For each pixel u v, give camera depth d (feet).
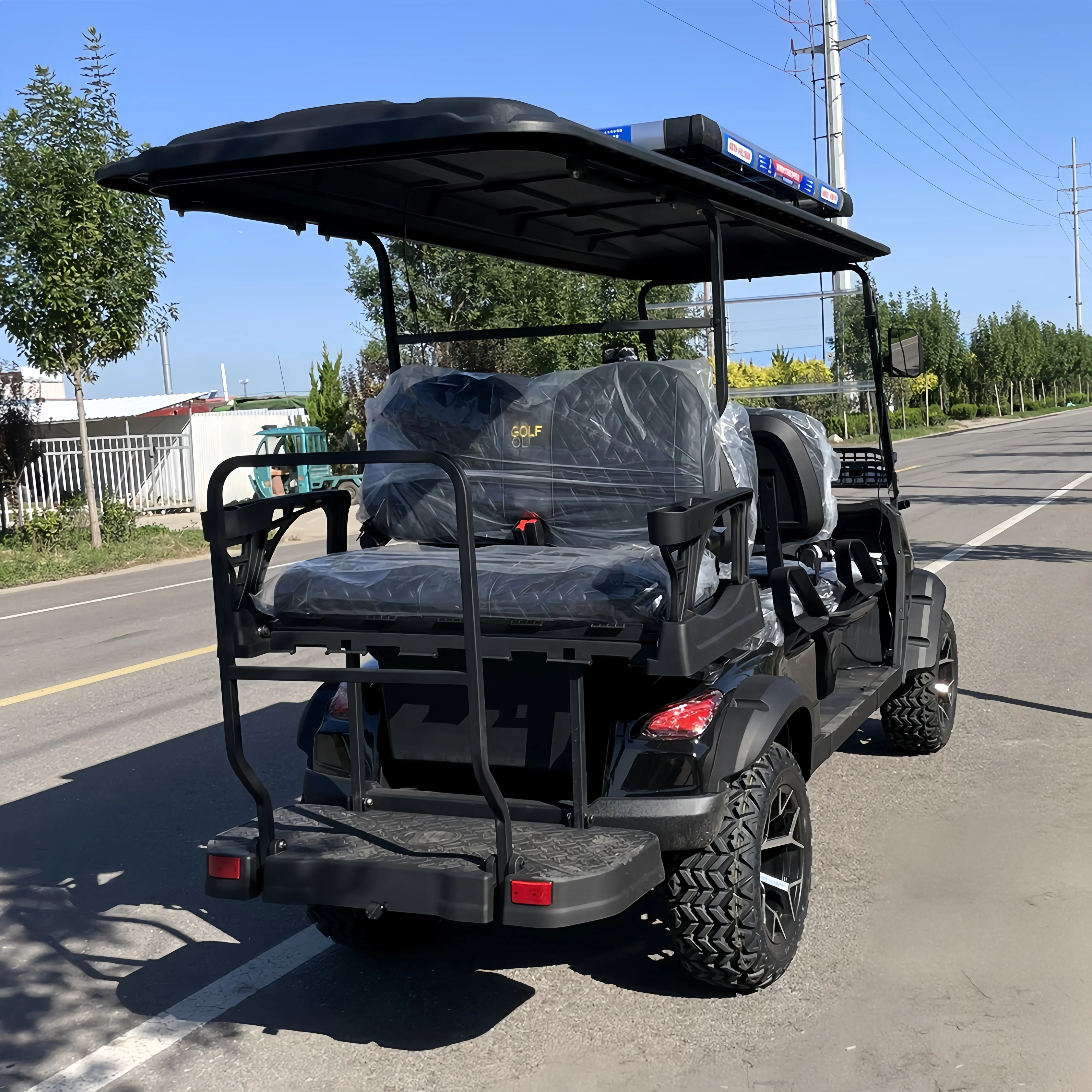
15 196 53.21
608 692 11.52
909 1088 9.86
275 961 13.17
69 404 107.14
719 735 11.31
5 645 34.76
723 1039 10.86
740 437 12.71
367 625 11.27
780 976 11.79
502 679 11.71
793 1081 10.07
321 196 12.91
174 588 46.55
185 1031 11.59
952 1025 10.84
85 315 55.01
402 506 13.85
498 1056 10.80
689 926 11.19
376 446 14.10
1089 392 368.27
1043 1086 9.77
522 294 17.25
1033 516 55.01
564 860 10.12
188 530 69.21
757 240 16.25
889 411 18.72
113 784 19.90
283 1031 11.50
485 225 14.71
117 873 15.98
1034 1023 10.79
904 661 18.30
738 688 11.87
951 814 16.55
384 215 13.96
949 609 32.37
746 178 14.38
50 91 53.36
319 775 12.30
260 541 11.41
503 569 11.15
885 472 18.89
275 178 12.00
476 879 9.89
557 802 11.37
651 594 10.43
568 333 14.12
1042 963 11.94
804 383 18.86
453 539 13.74
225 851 10.83
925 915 13.23
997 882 14.06
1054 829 15.71
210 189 12.10
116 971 13.04
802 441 16.02
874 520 18.44
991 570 39.04
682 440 12.46
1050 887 13.83
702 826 10.93
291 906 14.87
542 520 13.20
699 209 12.14
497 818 9.96
